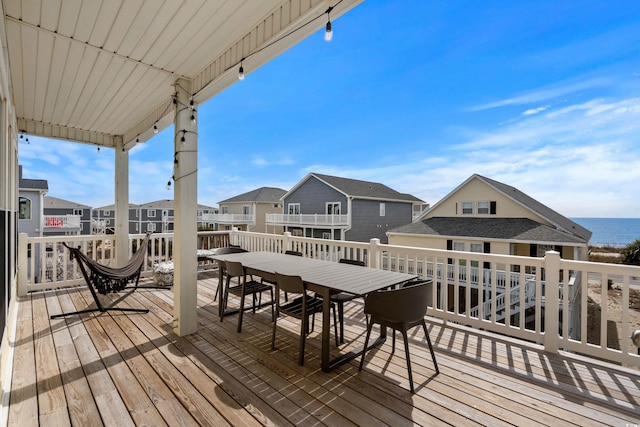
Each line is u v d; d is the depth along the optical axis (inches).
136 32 94.4
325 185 668.7
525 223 430.3
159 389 83.0
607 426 69.6
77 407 75.2
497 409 75.4
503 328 118.4
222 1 81.2
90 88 135.4
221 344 111.9
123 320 135.9
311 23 81.4
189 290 121.6
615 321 370.9
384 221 708.7
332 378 89.3
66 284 188.4
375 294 87.3
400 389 83.8
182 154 124.1
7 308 94.9
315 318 140.3
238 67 101.8
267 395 80.7
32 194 511.2
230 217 839.7
